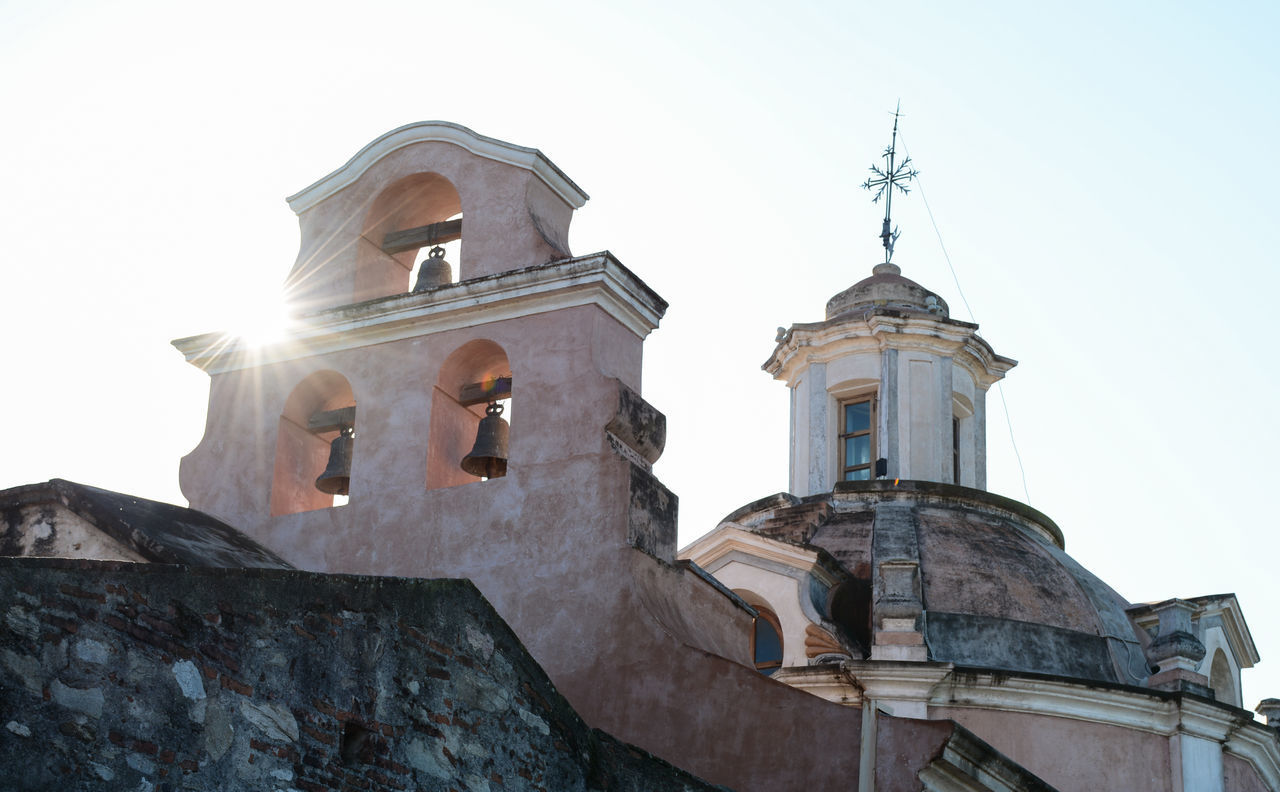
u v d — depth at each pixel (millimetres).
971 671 26906
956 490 32094
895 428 33844
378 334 18859
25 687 9664
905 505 32000
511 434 17781
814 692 27391
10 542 16094
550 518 17312
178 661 10430
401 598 11805
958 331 34656
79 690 9906
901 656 27375
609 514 17094
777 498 32750
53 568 9945
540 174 19188
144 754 10141
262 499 18719
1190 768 27203
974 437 35406
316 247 19797
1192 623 31078
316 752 11039
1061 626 29031
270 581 11055
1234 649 32281
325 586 11367
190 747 10383
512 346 18156
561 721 12992
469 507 17688
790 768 16281
